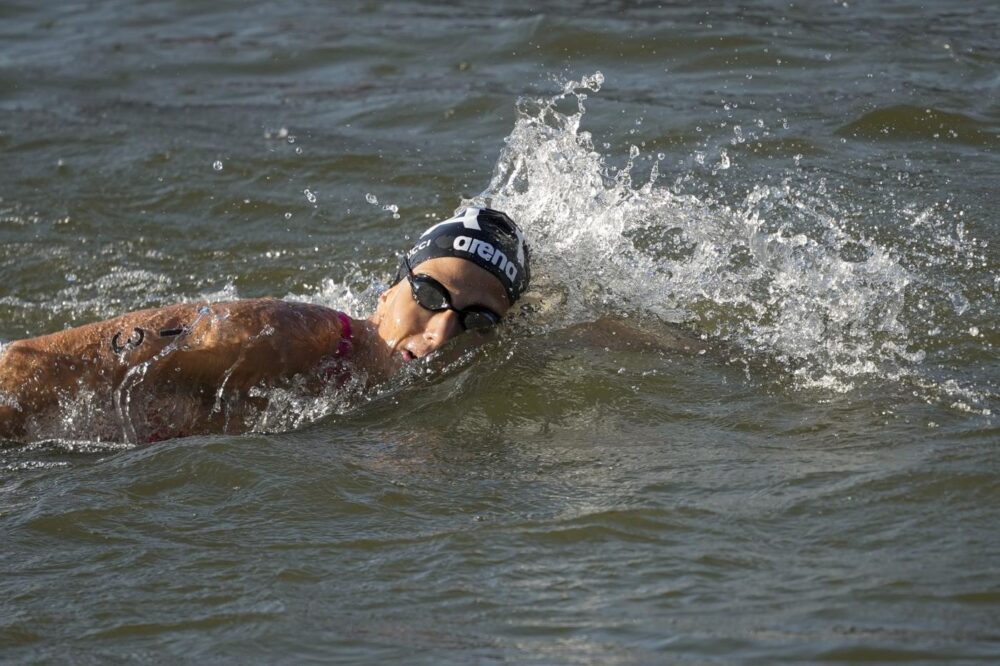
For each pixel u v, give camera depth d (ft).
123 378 52.54
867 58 102.99
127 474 47.83
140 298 73.15
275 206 84.84
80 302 72.69
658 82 100.94
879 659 33.19
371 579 39.63
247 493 46.01
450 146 93.35
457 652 35.06
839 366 56.80
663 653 34.17
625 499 44.06
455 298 57.93
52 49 125.29
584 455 48.73
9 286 74.90
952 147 85.20
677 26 111.96
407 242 78.23
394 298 58.49
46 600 39.19
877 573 37.93
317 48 119.85
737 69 102.27
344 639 36.22
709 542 40.60
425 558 40.75
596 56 107.86
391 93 105.70
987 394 52.90
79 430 52.47
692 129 89.76
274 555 41.47
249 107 106.01
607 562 39.73
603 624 36.04
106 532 43.57
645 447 49.24
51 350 52.39
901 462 45.78
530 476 46.83
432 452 49.60
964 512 41.65
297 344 54.85
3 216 84.33
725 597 37.11
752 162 83.61
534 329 61.31
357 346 57.11
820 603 36.37
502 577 39.24
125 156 94.79
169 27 131.85
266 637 36.52
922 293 64.03
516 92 101.30
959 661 32.86
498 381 55.98
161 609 38.47
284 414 53.83
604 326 62.13
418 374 57.00
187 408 53.21
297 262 76.69
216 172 90.79
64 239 80.94
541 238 69.21
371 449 50.06
